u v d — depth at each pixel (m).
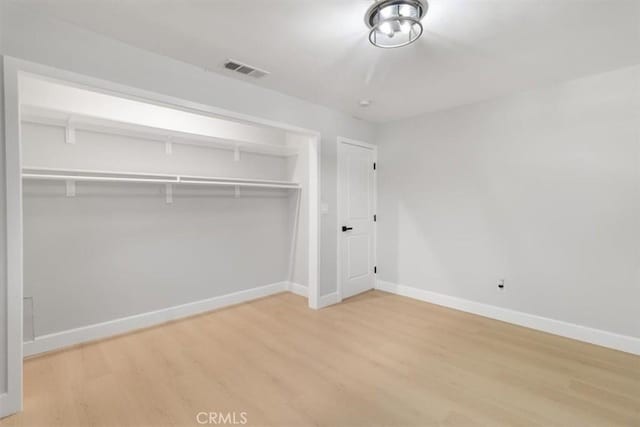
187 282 3.45
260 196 4.12
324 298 3.71
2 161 1.80
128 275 3.03
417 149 3.94
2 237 1.82
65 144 2.69
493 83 2.90
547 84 2.93
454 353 2.57
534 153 3.04
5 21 1.81
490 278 3.35
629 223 2.57
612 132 2.64
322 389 2.07
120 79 2.21
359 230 4.17
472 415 1.83
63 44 1.98
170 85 2.44
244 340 2.81
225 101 2.74
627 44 2.20
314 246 3.62
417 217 3.96
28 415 1.82
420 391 2.05
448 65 2.54
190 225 3.47
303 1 1.77
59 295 2.66
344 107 3.62
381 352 2.58
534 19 1.91
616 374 2.25
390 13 1.77
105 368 2.33
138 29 2.06
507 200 3.21
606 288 2.68
